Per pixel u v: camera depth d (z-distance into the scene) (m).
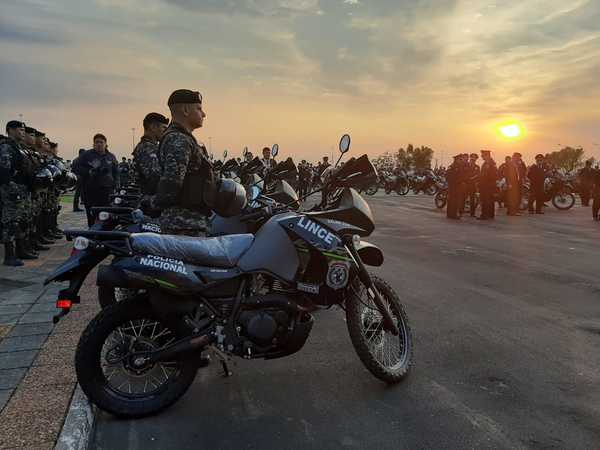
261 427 3.08
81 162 9.74
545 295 6.02
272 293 3.39
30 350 3.97
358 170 3.58
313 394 3.51
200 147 3.71
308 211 3.75
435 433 3.01
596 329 4.81
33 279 6.33
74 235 3.09
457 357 4.12
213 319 3.27
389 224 13.34
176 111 3.65
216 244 3.28
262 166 7.15
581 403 3.38
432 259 8.26
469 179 14.97
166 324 3.20
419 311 5.34
